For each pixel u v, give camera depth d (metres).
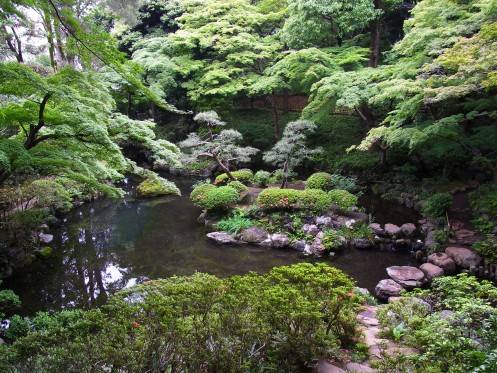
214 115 12.80
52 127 5.75
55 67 9.04
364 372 3.28
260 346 3.13
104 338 2.78
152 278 8.14
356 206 11.40
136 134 6.63
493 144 10.68
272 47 16.30
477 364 3.00
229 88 16.50
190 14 18.36
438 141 11.17
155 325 2.91
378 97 9.95
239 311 3.17
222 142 13.16
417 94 9.23
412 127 10.16
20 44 13.91
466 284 4.48
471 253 7.94
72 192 11.70
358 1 12.43
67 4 4.36
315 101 12.94
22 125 5.75
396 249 9.34
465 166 11.70
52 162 5.42
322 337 3.49
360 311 4.78
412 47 9.52
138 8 22.59
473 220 9.16
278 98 19.86
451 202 9.82
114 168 7.34
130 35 21.39
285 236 9.81
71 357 2.59
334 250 9.29
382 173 13.54
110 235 10.70
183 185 15.99
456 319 3.76
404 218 10.81
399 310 4.36
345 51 13.81
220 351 2.87
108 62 4.48
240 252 9.49
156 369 2.62
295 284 3.60
